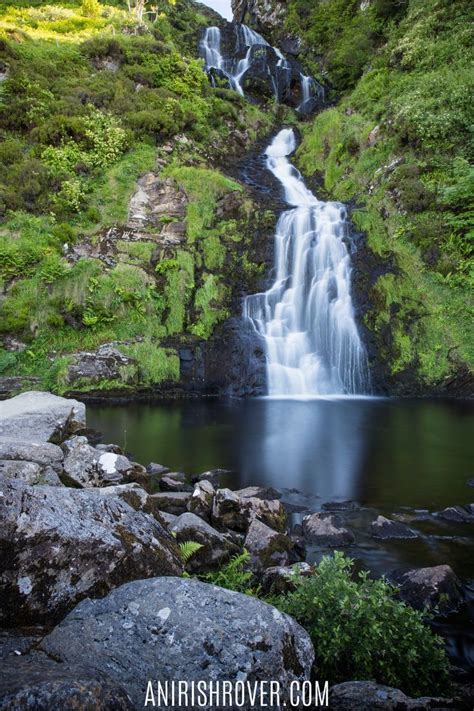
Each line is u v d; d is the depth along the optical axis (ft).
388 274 56.80
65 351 49.47
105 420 38.24
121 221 60.13
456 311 52.65
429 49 77.15
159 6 116.78
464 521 19.75
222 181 64.34
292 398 49.88
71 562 9.37
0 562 8.79
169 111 77.46
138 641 8.18
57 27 93.81
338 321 56.39
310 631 10.69
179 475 23.73
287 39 121.80
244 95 101.45
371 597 11.08
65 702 6.15
